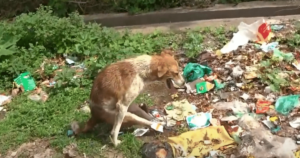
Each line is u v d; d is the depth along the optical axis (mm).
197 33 4273
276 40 4055
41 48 4066
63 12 4832
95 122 3176
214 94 3539
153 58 3033
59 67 3967
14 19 4746
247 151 2992
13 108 3555
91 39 4117
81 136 3217
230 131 3168
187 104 3432
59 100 3553
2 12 5023
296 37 3990
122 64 3039
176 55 3996
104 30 4199
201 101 3486
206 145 3078
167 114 3379
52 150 3176
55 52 4145
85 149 3127
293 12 4559
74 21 4293
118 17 4688
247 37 4105
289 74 3629
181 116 3342
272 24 4344
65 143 3172
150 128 3242
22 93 3695
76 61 4043
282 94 3469
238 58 3865
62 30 4117
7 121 3410
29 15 4309
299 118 3238
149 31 4520
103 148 3133
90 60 3943
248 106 3375
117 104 3023
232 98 3473
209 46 4094
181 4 4738
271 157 2957
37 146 3211
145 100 3543
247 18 4570
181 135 3145
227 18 4602
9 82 3836
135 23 4703
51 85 3742
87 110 3439
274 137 3080
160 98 3568
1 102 3643
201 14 4613
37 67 3955
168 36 4336
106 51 3859
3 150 3203
